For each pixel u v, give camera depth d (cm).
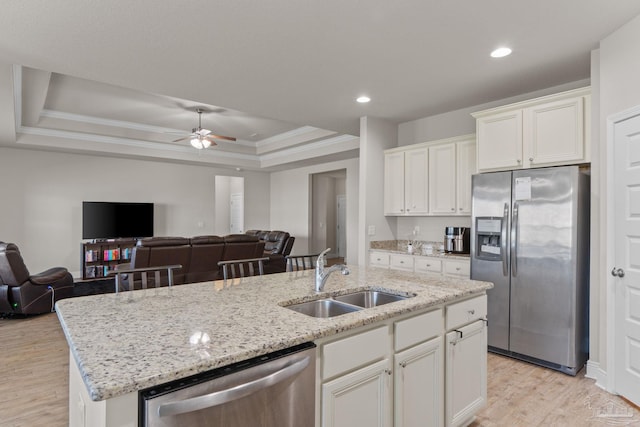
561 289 290
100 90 470
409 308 175
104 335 131
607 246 263
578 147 297
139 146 704
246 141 808
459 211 405
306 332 136
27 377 286
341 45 275
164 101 517
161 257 437
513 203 318
